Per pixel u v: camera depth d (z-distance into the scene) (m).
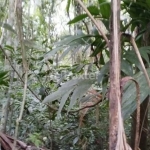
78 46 1.16
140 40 1.14
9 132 1.95
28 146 0.86
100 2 1.08
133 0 1.04
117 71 0.47
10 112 2.03
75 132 1.99
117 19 0.49
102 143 2.13
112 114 0.45
